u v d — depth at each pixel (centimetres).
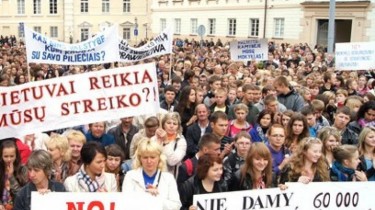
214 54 2562
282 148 722
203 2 5081
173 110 1038
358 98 966
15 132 661
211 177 554
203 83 1301
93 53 1242
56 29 6006
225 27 4853
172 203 550
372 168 682
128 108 677
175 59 2241
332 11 2148
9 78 1319
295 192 575
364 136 685
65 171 649
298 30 4109
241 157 663
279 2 4275
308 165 616
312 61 2350
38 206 513
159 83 1518
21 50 2570
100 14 6009
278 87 1084
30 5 5919
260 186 594
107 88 671
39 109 661
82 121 672
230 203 554
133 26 6094
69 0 5900
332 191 584
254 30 4569
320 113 909
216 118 756
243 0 4622
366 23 3609
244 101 991
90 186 570
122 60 1397
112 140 817
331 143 688
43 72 1573
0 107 654
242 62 1892
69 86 665
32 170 524
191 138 846
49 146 632
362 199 594
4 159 581
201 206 547
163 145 710
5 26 5950
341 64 1453
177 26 5509
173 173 708
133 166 591
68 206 519
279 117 848
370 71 1719
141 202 527
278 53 2731
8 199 579
